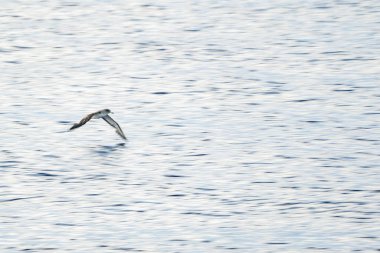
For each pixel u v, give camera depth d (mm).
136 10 79812
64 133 46594
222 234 33500
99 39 69125
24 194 37688
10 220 34875
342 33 69562
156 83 56500
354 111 49812
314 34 69438
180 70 59656
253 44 66688
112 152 43531
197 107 51219
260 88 54812
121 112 50500
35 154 43062
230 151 43406
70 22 75188
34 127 47500
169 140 45312
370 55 62344
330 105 51062
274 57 62594
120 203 36688
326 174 40031
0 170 40750
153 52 64875
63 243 32750
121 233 33594
